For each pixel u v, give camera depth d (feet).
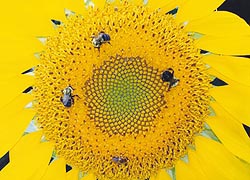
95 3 1.05
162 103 1.08
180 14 1.05
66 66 1.06
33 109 1.09
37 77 1.07
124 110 1.09
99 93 1.08
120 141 1.09
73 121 1.08
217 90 1.09
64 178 1.11
